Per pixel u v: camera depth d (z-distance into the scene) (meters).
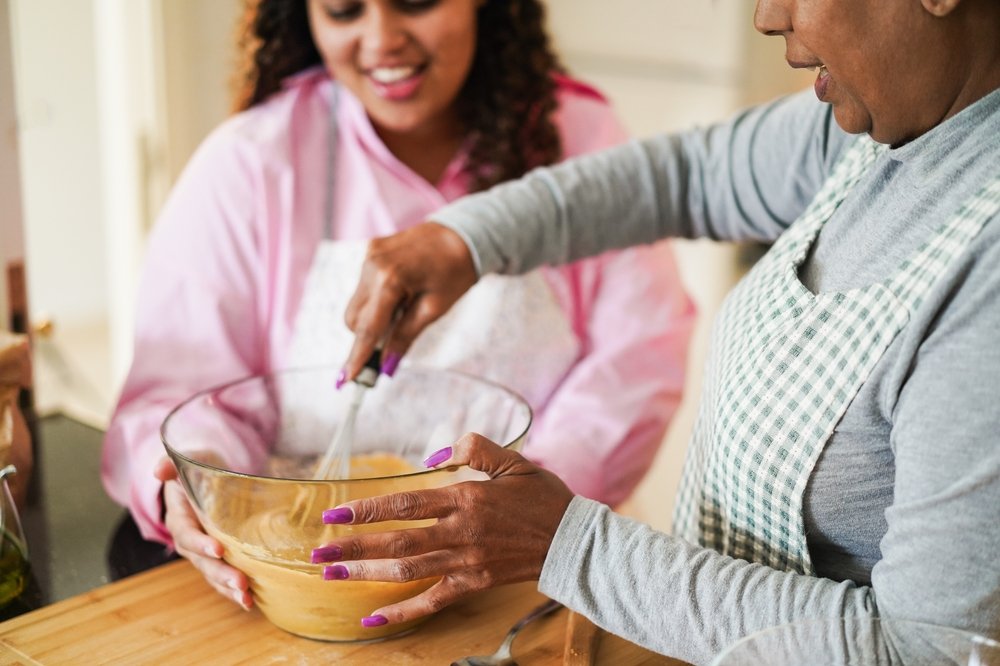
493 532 0.83
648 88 2.90
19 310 1.41
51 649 0.94
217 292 1.46
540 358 1.52
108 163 2.56
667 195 1.18
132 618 0.99
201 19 2.52
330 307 1.48
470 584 0.86
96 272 2.62
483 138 1.52
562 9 2.98
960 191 0.75
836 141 1.00
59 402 2.60
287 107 1.52
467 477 0.92
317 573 0.89
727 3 2.69
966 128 0.76
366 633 0.95
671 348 1.57
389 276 1.06
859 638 0.69
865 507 0.81
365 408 1.18
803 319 0.84
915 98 0.75
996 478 0.65
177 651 0.94
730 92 2.74
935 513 0.68
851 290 0.81
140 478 1.18
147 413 1.32
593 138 1.63
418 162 1.56
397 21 1.35
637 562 0.81
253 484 0.90
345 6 1.35
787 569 0.87
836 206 0.90
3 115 1.35
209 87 2.58
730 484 0.89
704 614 0.79
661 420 1.54
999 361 0.66
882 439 0.79
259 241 1.48
